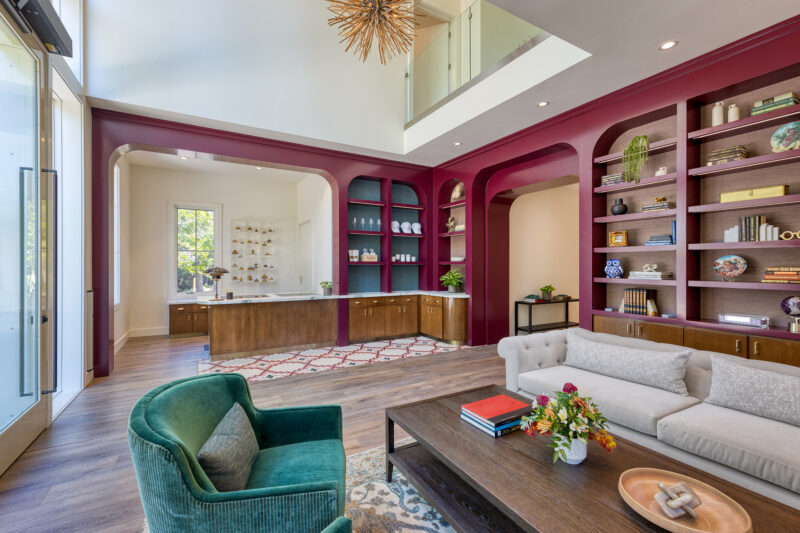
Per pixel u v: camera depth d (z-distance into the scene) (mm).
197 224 7418
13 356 2439
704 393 2303
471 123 4504
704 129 3070
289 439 1780
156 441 1088
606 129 3791
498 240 6012
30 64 2467
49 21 2352
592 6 2475
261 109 4664
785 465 1584
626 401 2246
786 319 2830
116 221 5707
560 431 1474
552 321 6945
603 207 4008
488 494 1340
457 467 1509
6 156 2328
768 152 2908
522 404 2023
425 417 2010
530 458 1580
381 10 2896
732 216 3107
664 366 2402
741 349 2828
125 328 6258
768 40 2695
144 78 4027
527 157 4953
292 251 8406
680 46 2896
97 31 3832
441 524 1752
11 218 2406
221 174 7605
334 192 5898
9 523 1770
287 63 4852
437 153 5766
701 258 3281
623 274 3887
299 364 4684
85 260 3789
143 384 3863
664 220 3557
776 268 2754
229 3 4504
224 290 7578
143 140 4312
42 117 2545
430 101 5387
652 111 3408
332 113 5168
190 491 1076
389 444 2090
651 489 1320
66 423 2896
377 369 4453
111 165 4227
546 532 1141
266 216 8117
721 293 3178
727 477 1780
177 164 6801
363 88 5438
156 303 6938
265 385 3855
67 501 1946
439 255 6660
